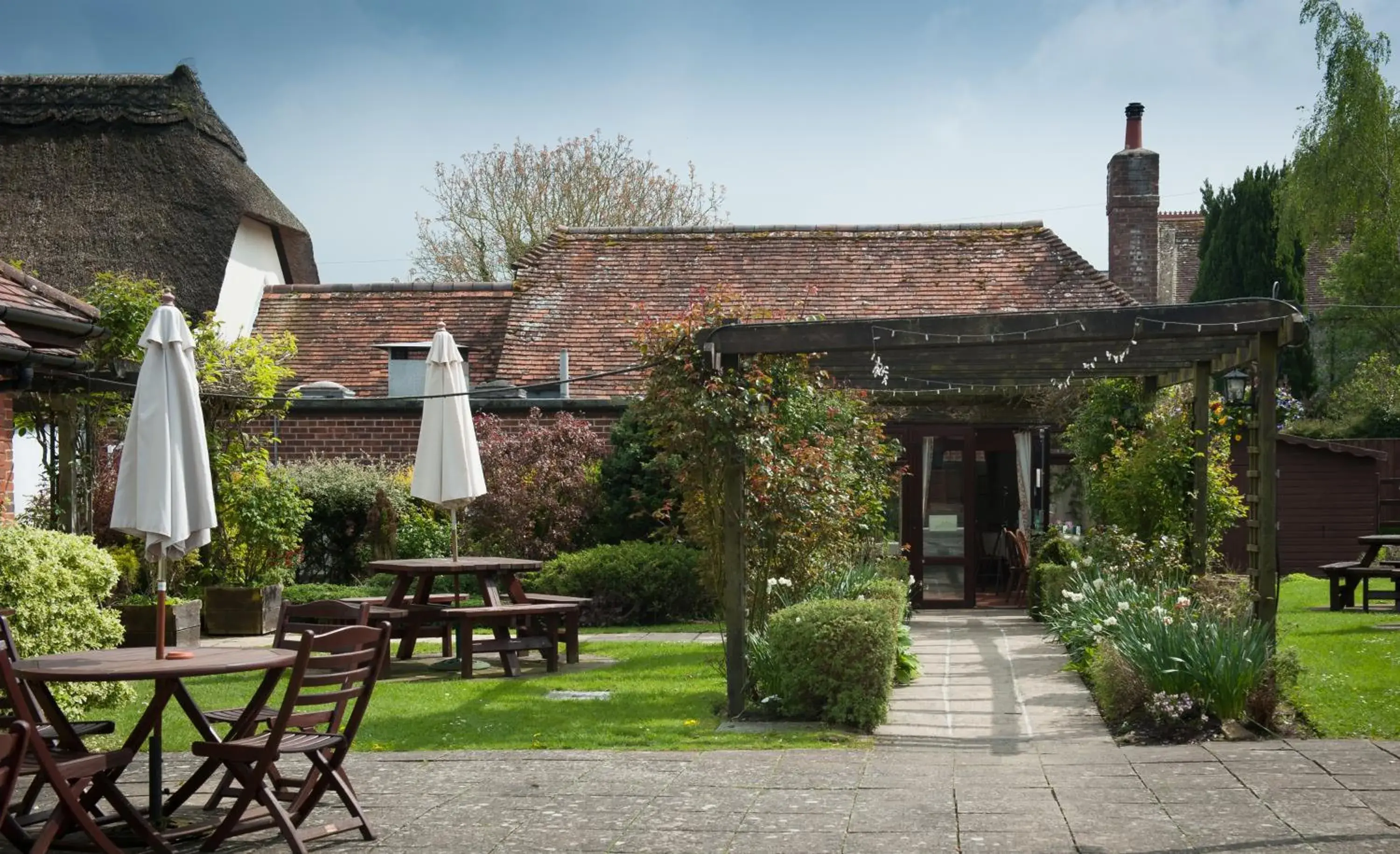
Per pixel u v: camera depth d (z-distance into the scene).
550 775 7.43
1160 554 13.44
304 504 15.84
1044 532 18.70
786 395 10.32
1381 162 30.81
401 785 7.23
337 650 6.11
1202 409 13.64
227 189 23.25
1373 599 16.31
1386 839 5.70
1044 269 21.97
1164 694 8.46
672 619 16.25
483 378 21.44
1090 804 6.52
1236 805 6.38
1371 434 30.17
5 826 5.53
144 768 7.84
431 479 12.64
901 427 18.88
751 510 10.30
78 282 21.98
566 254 23.17
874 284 21.97
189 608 13.84
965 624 16.00
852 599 10.17
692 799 6.80
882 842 5.90
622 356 20.61
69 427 12.69
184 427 6.65
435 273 39.91
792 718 9.17
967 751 8.05
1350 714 8.69
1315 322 34.50
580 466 17.56
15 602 8.70
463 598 13.14
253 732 6.65
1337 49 30.67
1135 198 30.06
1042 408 18.36
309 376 21.98
